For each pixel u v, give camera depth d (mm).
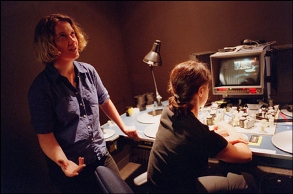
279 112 1691
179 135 1102
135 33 2807
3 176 1731
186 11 2445
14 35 1751
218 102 2004
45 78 1276
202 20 2391
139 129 1787
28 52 1851
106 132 1780
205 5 2332
